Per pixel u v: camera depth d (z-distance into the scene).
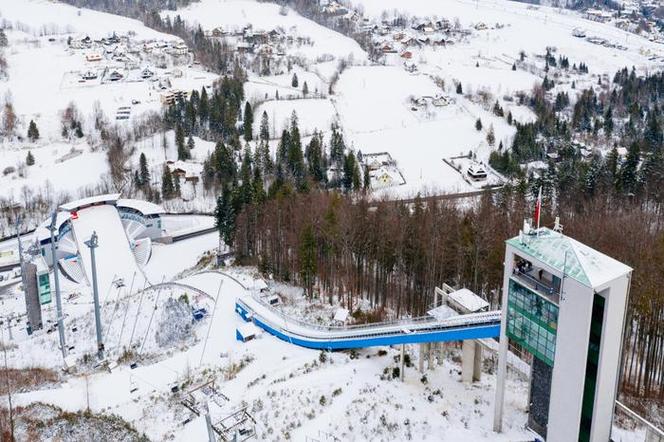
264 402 71.75
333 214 106.31
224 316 99.19
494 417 66.19
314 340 85.44
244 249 124.75
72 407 75.56
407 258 100.69
